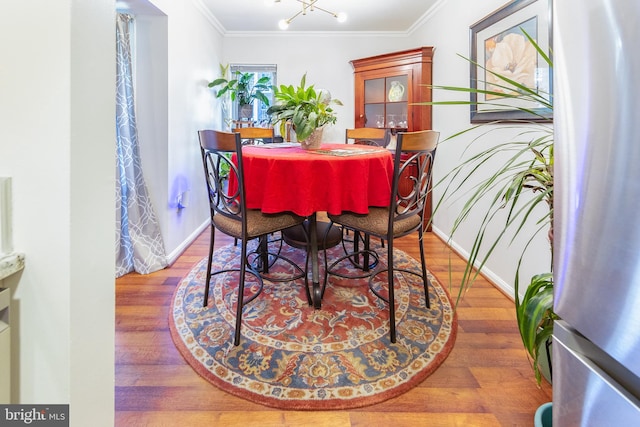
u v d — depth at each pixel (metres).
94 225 0.69
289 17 3.40
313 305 1.90
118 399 1.22
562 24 0.57
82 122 0.63
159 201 2.52
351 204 1.70
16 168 0.60
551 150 1.08
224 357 1.45
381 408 1.20
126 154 2.29
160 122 2.48
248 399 1.23
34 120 0.60
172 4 2.47
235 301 1.95
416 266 2.50
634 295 0.45
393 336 1.57
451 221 2.92
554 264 0.62
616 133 0.47
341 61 4.00
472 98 2.44
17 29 0.59
